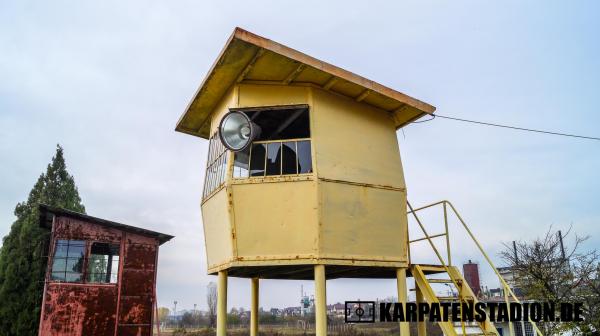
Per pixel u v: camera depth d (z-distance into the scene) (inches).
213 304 2357.3
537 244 794.8
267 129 368.5
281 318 2397.9
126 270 684.1
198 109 402.9
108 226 687.7
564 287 575.8
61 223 664.4
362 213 334.6
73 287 649.0
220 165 353.4
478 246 363.3
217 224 347.3
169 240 729.6
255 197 317.7
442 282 362.6
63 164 968.9
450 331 330.0
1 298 757.3
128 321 665.6
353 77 338.0
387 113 392.5
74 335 631.8
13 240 820.6
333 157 333.1
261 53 306.0
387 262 339.3
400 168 378.0
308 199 313.4
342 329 1517.0
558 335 522.3
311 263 303.6
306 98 341.1
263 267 334.6
